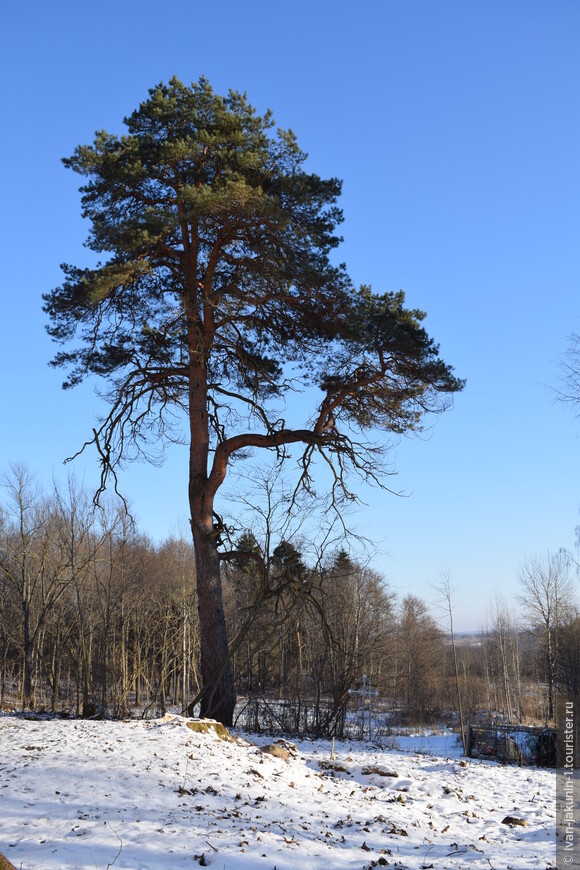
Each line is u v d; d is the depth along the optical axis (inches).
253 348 1021.2
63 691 1867.6
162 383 997.8
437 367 914.1
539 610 1935.3
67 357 944.3
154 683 1782.7
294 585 987.9
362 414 1005.2
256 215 844.6
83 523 1562.5
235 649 903.1
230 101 906.1
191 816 435.5
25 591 1536.7
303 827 453.7
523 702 2527.1
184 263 930.1
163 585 1873.8
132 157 857.5
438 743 1358.3
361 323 899.4
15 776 498.6
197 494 943.7
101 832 391.5
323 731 1051.9
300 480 979.9
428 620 2474.2
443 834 490.9
